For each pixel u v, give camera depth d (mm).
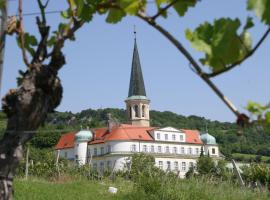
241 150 128375
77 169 34656
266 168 34938
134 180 20688
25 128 2686
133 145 116250
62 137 126625
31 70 2764
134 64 133750
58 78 2836
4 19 2680
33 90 2709
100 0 2656
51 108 2822
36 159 61125
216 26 2078
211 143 125500
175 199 16531
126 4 2436
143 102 131375
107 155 116438
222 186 17953
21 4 2830
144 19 2438
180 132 123625
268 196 18125
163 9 2420
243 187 18328
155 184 17672
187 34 2094
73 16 2775
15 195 16062
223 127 156375
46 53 2834
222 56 2061
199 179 18672
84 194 18891
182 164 120875
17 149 2662
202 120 167750
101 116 158875
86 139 120688
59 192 18375
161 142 119938
